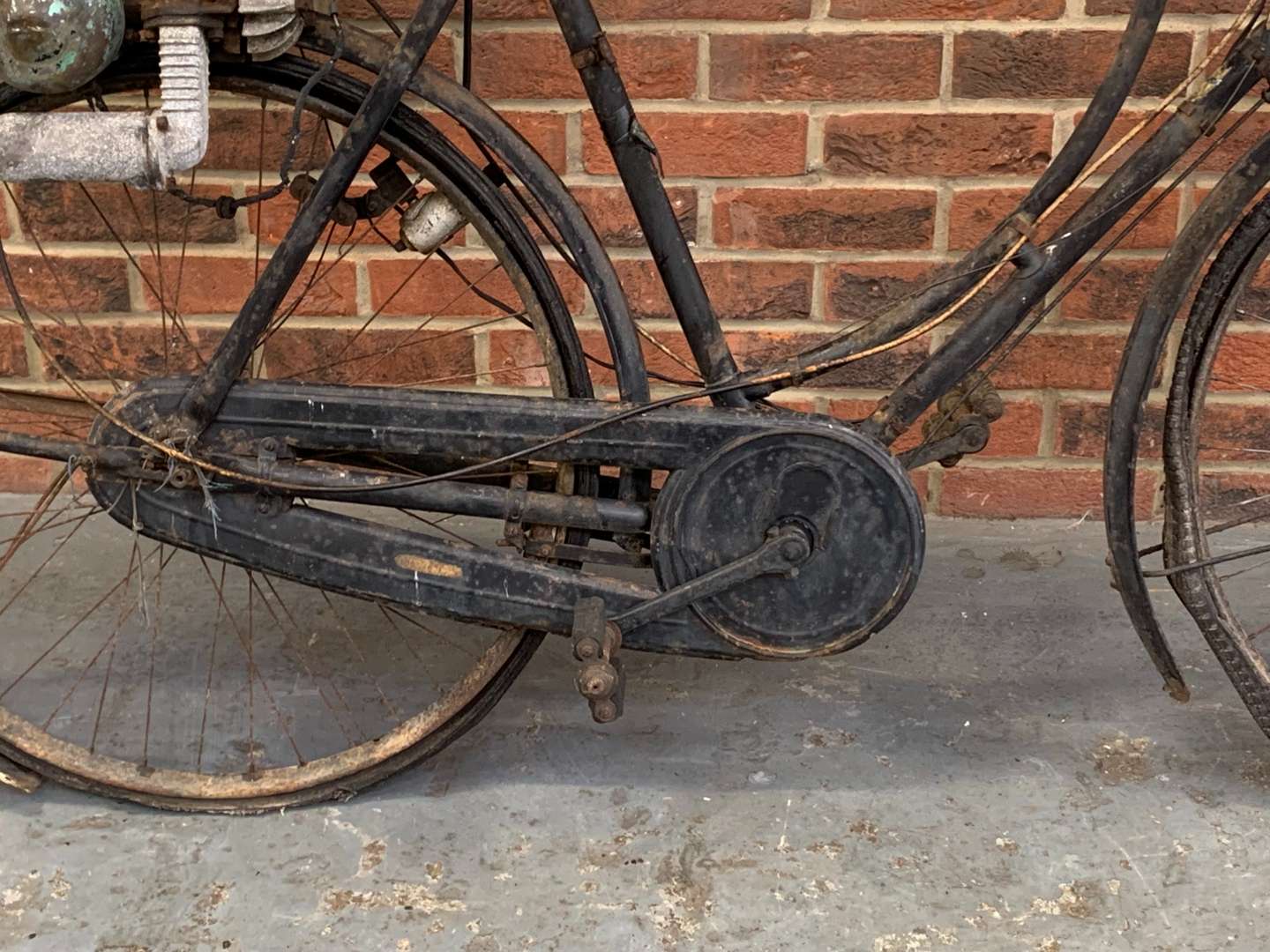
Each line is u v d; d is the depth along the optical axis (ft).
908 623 7.21
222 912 5.32
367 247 7.72
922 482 8.18
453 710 5.84
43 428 8.13
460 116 5.22
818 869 5.49
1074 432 7.95
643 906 5.32
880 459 5.26
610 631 5.43
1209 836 5.65
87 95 5.34
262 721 6.46
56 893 5.41
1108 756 6.15
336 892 5.41
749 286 7.68
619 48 7.20
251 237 7.75
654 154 5.25
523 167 5.25
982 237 7.50
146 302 7.93
